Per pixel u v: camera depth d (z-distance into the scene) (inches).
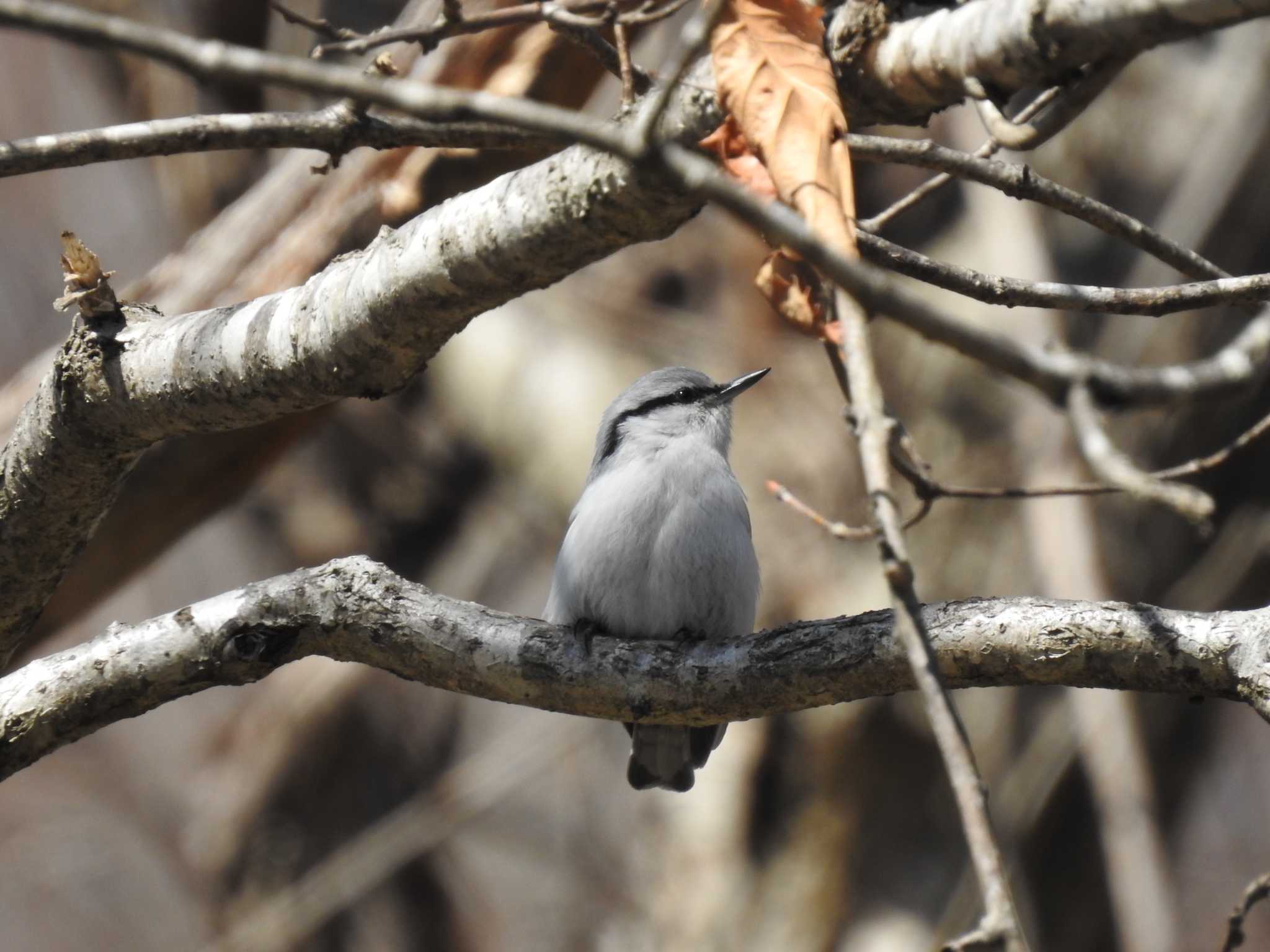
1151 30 164.2
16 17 135.9
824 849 583.5
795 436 583.5
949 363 580.4
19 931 688.4
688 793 612.4
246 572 694.5
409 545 679.1
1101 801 491.2
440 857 663.1
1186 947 669.9
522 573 685.9
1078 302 223.5
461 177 377.4
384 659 239.9
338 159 219.6
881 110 200.4
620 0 252.4
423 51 223.1
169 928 698.8
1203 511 120.6
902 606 136.7
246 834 632.4
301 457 665.6
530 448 641.6
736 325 604.7
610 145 136.4
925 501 259.6
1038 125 180.1
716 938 579.2
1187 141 605.6
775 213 130.0
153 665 237.5
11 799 697.0
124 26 138.0
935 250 583.5
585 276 625.3
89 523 256.5
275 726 644.7
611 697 234.2
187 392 230.8
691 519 334.0
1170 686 207.6
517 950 653.3
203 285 394.6
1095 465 125.6
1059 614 211.2
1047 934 598.2
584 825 653.3
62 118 637.9
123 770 658.2
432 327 218.8
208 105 520.1
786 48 181.6
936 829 587.2
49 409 239.3
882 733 587.8
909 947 566.6
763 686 227.8
